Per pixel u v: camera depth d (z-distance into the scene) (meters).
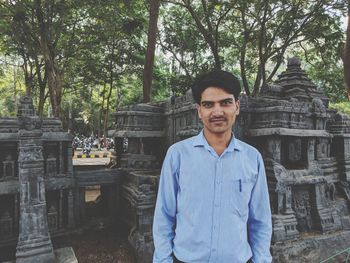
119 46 19.06
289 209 7.41
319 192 8.05
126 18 15.42
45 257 5.82
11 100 38.00
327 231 7.73
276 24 15.34
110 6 14.27
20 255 5.66
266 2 13.55
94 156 24.88
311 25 14.48
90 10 14.24
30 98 6.60
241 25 16.58
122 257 7.36
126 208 9.12
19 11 12.80
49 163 8.46
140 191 7.44
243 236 2.02
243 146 2.13
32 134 6.04
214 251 1.96
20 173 5.91
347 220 8.30
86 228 8.85
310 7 14.22
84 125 46.09
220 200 1.98
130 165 9.77
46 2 13.43
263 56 15.52
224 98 1.99
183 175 2.04
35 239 5.84
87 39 17.22
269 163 7.75
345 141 9.41
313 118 8.54
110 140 41.62
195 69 17.95
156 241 2.11
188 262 1.99
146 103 11.00
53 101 15.53
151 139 10.24
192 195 1.99
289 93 9.77
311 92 9.89
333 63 15.87
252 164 2.11
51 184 8.38
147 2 15.84
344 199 8.99
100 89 34.34
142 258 7.07
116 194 9.41
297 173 7.83
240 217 2.01
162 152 10.05
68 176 8.68
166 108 9.84
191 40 17.27
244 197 2.02
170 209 2.12
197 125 7.55
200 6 16.95
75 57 18.09
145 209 7.29
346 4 13.09
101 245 7.98
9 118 7.71
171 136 9.31
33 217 5.89
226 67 20.25
